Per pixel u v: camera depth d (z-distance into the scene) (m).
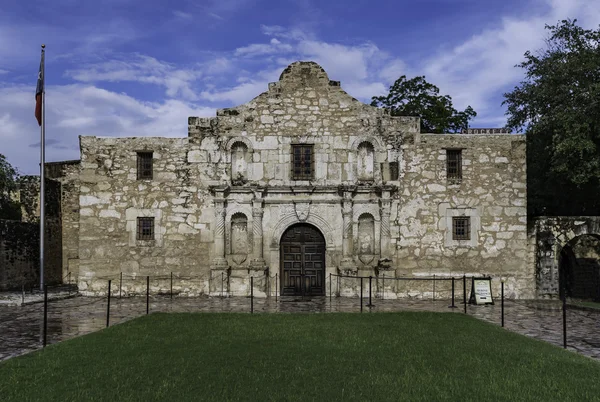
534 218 22.80
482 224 22.44
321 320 15.32
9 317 16.36
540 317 16.94
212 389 8.45
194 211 22.72
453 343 12.07
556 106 25.33
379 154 22.67
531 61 27.56
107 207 22.83
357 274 22.09
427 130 35.19
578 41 25.42
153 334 12.98
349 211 22.25
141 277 22.62
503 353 11.05
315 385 8.67
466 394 8.30
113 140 23.00
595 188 25.11
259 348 11.36
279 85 23.03
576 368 9.88
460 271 22.31
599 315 17.41
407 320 15.45
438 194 22.48
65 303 20.11
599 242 24.91
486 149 22.67
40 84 24.42
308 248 22.72
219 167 22.78
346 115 22.84
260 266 22.09
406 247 22.34
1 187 31.03
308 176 22.78
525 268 22.41
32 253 26.73
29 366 9.84
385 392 8.35
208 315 16.36
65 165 30.59
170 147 22.92
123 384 8.69
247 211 22.62
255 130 22.88
